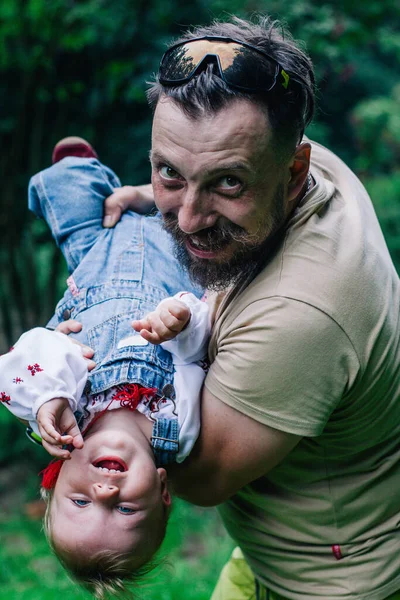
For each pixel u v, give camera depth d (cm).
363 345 189
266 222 183
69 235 241
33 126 543
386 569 213
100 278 223
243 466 196
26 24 496
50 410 186
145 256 228
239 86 171
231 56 174
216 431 194
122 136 557
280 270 188
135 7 507
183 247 191
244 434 192
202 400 198
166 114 176
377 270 196
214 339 204
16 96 538
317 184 199
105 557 192
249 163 173
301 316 183
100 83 523
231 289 201
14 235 517
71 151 260
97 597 196
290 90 178
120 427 198
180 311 194
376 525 214
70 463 197
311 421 189
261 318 185
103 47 513
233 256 188
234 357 189
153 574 243
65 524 195
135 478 193
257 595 239
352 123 835
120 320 212
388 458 210
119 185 265
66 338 204
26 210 532
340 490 208
